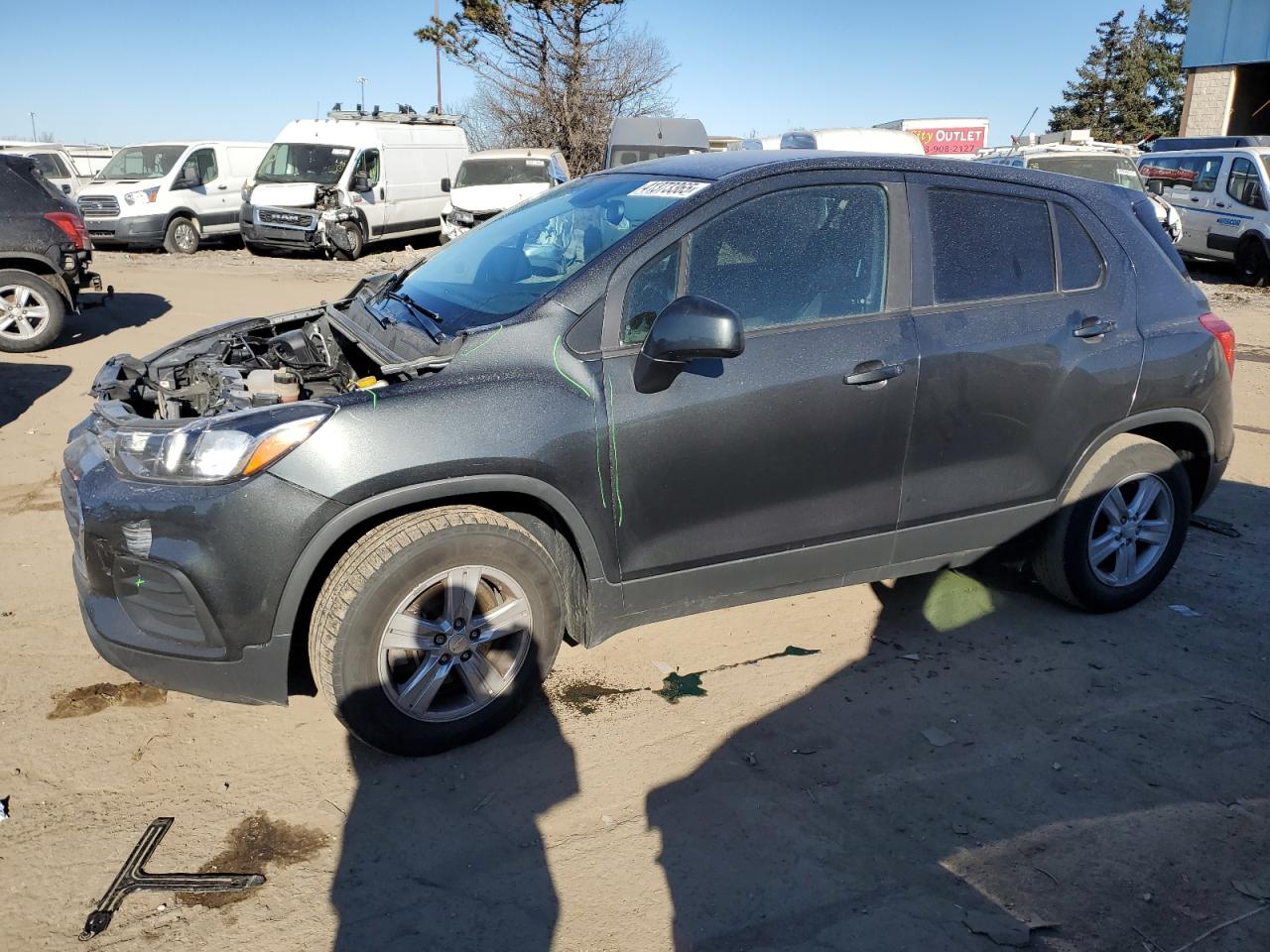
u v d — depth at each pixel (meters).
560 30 33.78
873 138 15.79
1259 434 7.02
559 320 3.16
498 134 36.69
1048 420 3.78
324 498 2.81
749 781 3.06
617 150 19.77
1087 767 3.15
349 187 18.06
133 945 2.41
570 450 3.06
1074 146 16.53
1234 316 12.41
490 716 3.22
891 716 3.43
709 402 3.22
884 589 4.44
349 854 2.74
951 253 3.64
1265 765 3.16
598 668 3.74
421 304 3.68
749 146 20.41
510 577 3.14
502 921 2.50
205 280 14.67
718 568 3.42
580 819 2.89
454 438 2.92
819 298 3.43
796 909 2.54
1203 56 25.30
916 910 2.54
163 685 3.02
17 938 2.43
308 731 3.31
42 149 21.98
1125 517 4.11
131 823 2.85
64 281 9.43
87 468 3.10
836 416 3.39
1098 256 3.92
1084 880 2.65
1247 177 15.42
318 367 3.78
